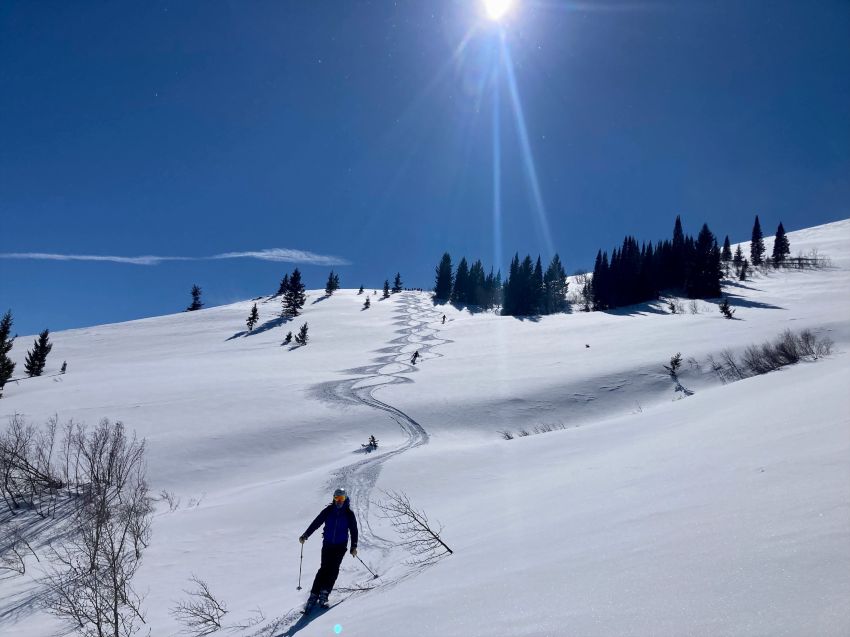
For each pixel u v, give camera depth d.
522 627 2.64
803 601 1.95
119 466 18.30
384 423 28.95
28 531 15.40
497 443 19.11
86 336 76.94
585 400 31.66
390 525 11.46
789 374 16.12
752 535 2.85
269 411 29.88
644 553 3.17
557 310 92.88
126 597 9.20
